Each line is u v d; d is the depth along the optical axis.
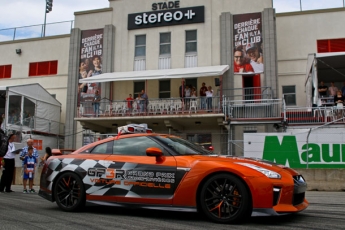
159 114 17.72
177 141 5.99
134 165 5.60
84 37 21.08
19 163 18.22
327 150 12.05
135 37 20.53
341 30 19.56
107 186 5.73
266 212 4.72
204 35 19.42
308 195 9.48
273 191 4.78
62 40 24.11
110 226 4.81
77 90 20.66
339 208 6.55
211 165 5.07
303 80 19.53
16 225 4.90
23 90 19.50
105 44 20.59
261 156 12.60
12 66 24.81
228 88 18.47
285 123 15.77
